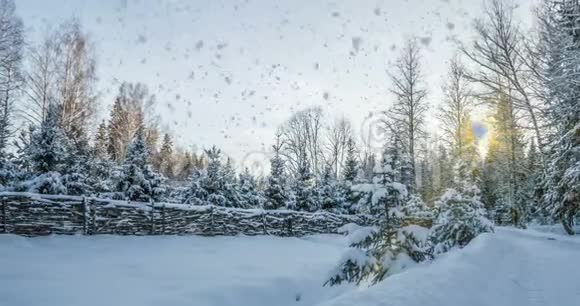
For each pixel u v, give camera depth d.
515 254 8.31
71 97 20.70
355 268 6.02
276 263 9.77
